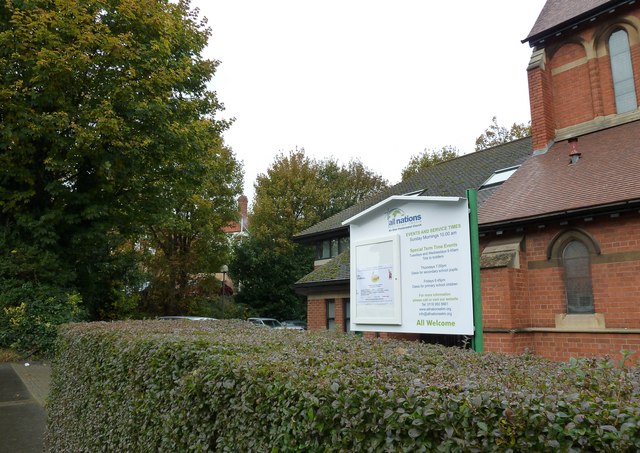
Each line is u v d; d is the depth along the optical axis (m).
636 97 12.20
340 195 41.22
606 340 9.30
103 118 14.61
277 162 37.75
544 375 2.58
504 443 1.67
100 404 4.89
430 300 5.91
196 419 3.06
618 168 10.38
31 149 15.15
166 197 20.31
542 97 13.71
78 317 15.85
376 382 2.24
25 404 9.48
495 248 10.91
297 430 2.26
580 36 13.31
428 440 1.85
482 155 19.86
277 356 3.07
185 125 17.92
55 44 14.32
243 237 35.69
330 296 17.59
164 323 6.64
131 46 16.19
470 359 3.34
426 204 6.10
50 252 15.78
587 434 1.60
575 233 10.01
